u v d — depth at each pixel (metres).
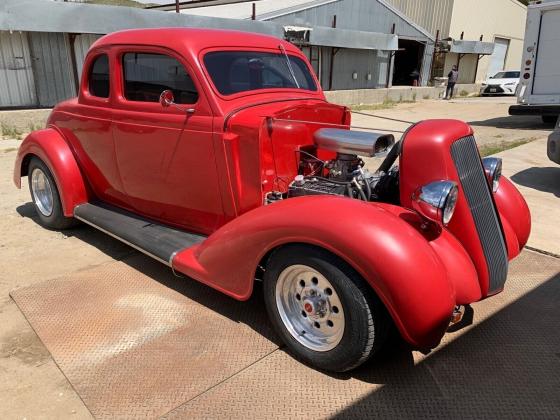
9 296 3.54
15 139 10.18
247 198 3.24
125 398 2.49
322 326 2.67
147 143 3.68
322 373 2.67
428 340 2.39
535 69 11.66
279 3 19.73
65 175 4.40
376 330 2.43
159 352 2.86
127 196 4.15
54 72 11.97
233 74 3.45
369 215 2.42
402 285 2.27
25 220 5.16
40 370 2.72
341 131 3.21
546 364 2.76
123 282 3.72
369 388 2.56
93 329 3.08
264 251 2.71
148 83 3.62
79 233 4.79
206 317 3.23
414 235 2.41
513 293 3.54
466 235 2.76
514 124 13.28
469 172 2.79
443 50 25.39
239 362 2.77
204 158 3.35
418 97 23.05
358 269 2.34
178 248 3.43
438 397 2.50
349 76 20.25
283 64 3.92
